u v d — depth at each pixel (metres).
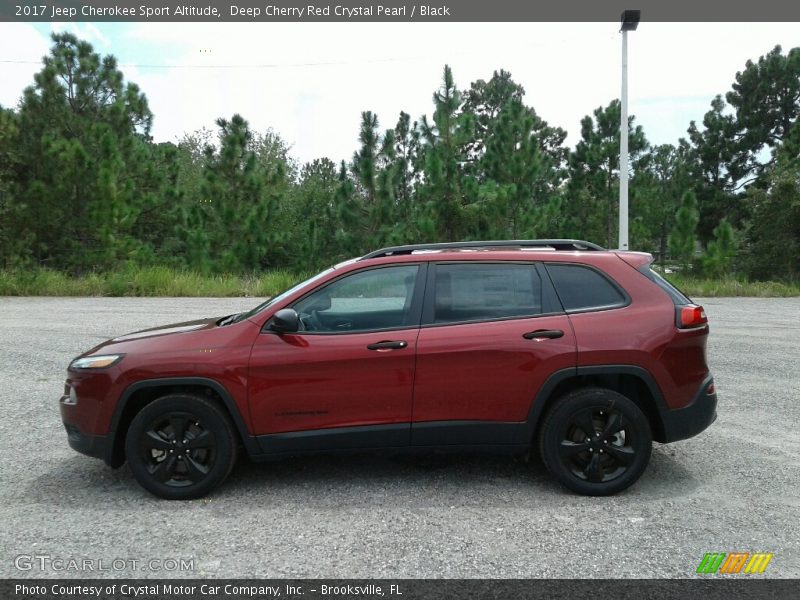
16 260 20.27
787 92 34.44
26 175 21.52
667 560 3.47
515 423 4.37
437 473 4.83
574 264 4.59
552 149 45.72
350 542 3.70
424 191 21.70
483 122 46.81
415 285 4.54
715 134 35.62
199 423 4.36
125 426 4.50
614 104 28.09
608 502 4.26
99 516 4.08
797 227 25.12
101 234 21.12
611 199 28.38
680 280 22.42
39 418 6.24
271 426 4.35
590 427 4.36
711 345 10.10
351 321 4.48
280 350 4.34
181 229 22.78
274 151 39.59
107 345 4.65
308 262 24.16
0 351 9.53
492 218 22.02
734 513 4.07
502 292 4.53
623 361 4.33
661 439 4.48
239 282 20.17
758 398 6.89
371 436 4.36
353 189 21.83
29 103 21.53
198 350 4.36
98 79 22.92
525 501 4.29
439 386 4.34
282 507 4.21
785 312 14.86
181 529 3.88
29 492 4.47
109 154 20.88
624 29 17.92
